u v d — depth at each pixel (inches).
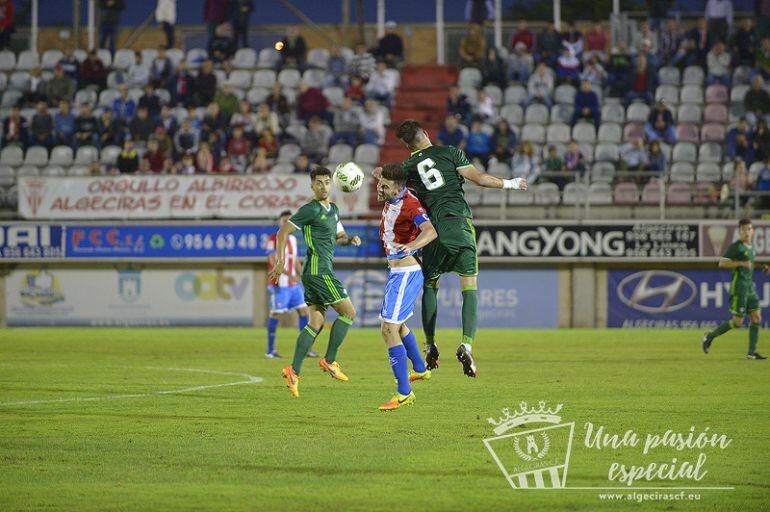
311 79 2800.2
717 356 1510.8
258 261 2234.3
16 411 907.4
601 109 2600.9
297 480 626.5
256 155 2411.4
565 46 2704.2
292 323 2257.6
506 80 2709.2
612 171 2352.4
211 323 2256.4
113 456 697.6
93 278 2272.4
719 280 2192.4
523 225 2178.9
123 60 2940.5
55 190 2282.2
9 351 1617.9
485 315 2213.3
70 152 2554.1
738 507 569.6
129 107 2600.9
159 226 2236.7
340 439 759.7
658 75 2699.3
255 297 2249.0
